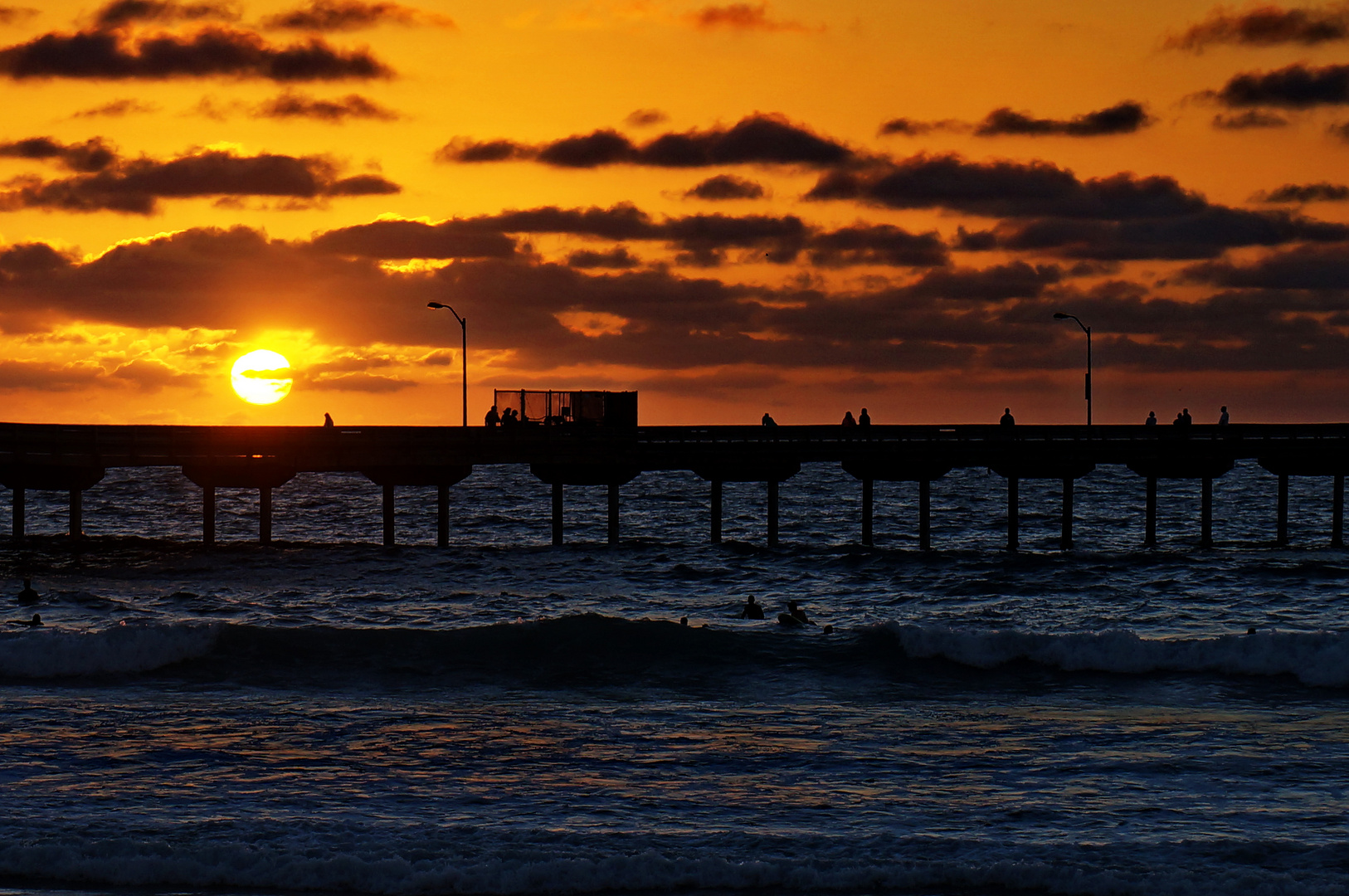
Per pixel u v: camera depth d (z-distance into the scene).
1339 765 48.41
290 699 57.97
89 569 106.00
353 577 104.06
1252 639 64.75
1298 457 133.25
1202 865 38.53
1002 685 62.16
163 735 51.31
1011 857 39.16
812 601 95.81
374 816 42.50
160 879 37.38
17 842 39.19
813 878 37.88
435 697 59.06
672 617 85.88
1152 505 133.25
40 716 53.88
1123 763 48.78
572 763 48.69
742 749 50.75
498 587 99.88
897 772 47.78
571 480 121.19
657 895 37.03
